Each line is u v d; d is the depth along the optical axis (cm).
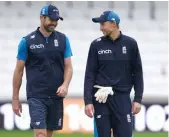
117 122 2709
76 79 6350
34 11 7219
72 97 5350
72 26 7031
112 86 2694
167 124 5369
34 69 2684
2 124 5334
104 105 2708
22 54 2673
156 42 6906
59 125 2783
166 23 7175
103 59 2694
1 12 7156
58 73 2697
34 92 2678
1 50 6675
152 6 7312
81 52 6675
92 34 6919
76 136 4981
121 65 2698
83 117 5338
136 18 7225
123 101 2703
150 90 6406
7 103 5334
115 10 7300
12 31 6925
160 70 6644
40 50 2662
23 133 5106
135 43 2714
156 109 5369
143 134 5141
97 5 7325
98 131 2722
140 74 2741
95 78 2731
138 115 5350
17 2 7225
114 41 2695
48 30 2645
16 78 2695
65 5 7288
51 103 2698
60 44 2697
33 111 2662
